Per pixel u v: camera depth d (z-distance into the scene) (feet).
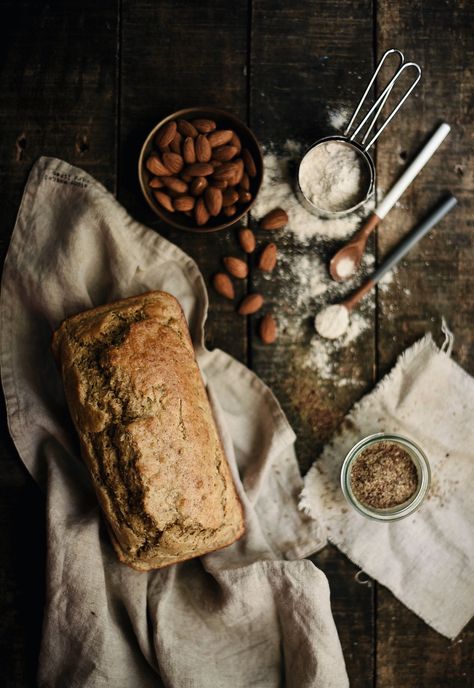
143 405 2.45
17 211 2.81
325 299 2.84
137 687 2.65
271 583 2.62
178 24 2.83
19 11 2.81
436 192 2.87
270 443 2.75
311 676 2.60
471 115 2.87
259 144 2.84
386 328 2.86
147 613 2.65
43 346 2.77
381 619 2.82
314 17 2.85
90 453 2.48
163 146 2.71
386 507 2.74
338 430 2.84
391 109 2.87
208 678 2.62
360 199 2.78
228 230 2.82
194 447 2.47
